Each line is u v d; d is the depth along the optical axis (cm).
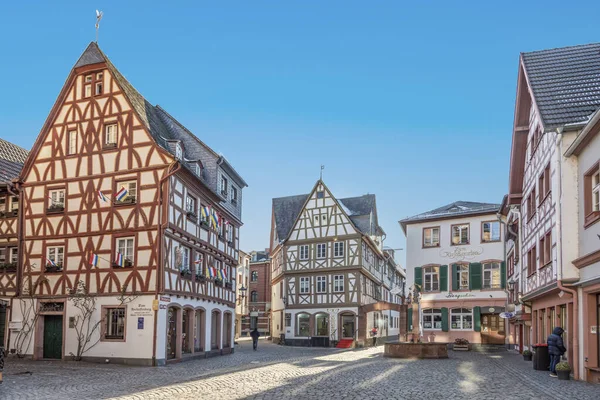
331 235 4081
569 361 1634
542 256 1984
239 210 3198
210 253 2686
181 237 2334
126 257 2212
